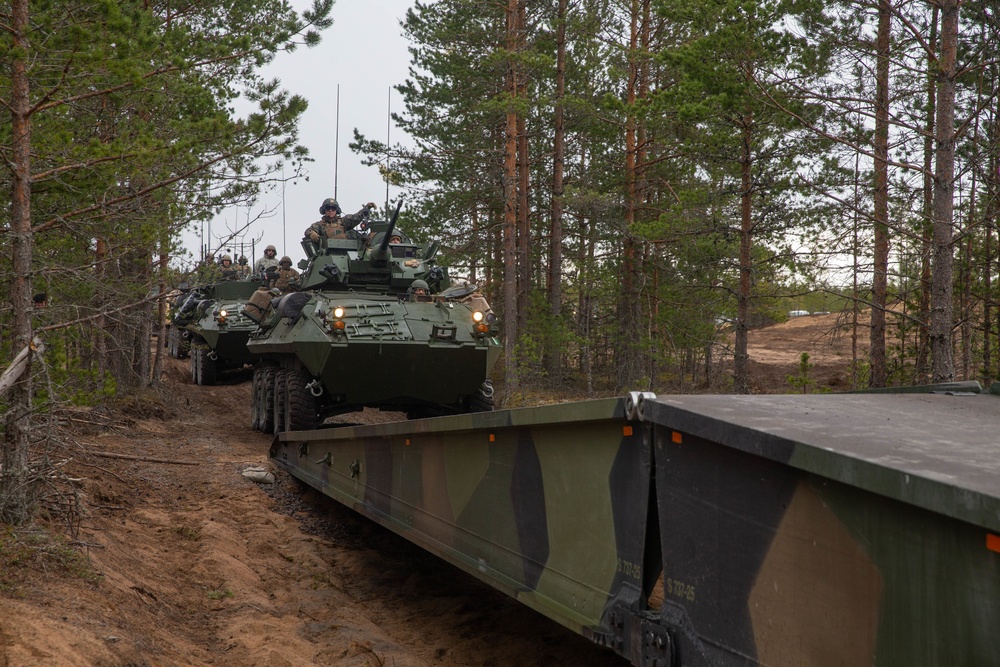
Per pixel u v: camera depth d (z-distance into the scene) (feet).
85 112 26.00
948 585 7.07
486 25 72.43
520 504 14.23
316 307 38.34
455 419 16.07
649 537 10.90
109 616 14.88
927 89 38.09
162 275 30.60
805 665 8.51
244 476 31.73
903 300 46.91
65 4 20.61
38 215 25.00
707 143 47.65
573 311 79.66
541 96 70.54
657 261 69.87
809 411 10.07
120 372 49.85
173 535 23.90
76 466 26.96
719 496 9.64
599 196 65.05
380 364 37.06
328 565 23.90
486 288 93.76
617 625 11.27
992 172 39.19
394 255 43.45
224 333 60.08
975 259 48.08
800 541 8.60
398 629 18.80
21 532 17.01
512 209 66.18
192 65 24.88
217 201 27.17
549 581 13.19
